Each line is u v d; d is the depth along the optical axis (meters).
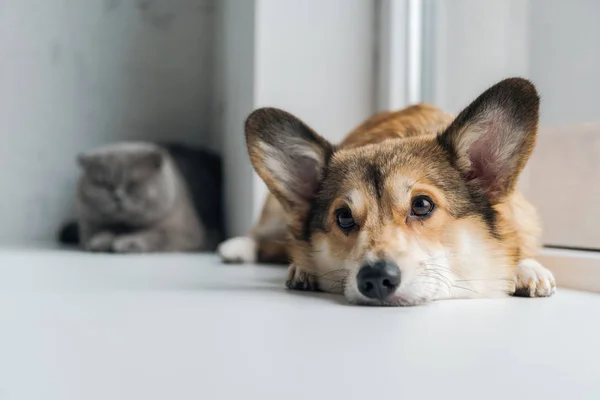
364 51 1.06
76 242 1.31
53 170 1.34
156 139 1.40
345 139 0.79
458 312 0.51
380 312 0.51
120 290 0.61
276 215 0.87
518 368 0.37
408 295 0.53
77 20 1.34
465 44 0.94
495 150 0.58
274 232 0.87
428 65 1.02
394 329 0.45
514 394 0.33
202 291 0.61
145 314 0.50
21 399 0.32
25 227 1.33
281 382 0.35
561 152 0.77
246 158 1.05
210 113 1.41
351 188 0.57
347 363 0.38
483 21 0.91
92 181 1.20
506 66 0.87
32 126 1.32
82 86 1.35
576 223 0.75
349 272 0.56
